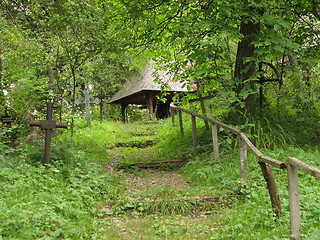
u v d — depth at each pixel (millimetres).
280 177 5695
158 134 12875
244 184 5230
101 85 19969
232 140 7625
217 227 4137
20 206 3762
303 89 9492
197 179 6516
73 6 8078
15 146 7035
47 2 8453
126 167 8211
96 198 5383
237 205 4840
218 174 6281
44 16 9711
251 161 6488
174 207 4973
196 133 9742
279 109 9188
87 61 11328
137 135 13523
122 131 14242
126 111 22406
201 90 6668
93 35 8281
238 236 3660
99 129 14367
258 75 6605
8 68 7078
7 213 3449
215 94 9000
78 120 15117
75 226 3824
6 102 6973
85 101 15156
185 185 6469
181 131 10852
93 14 8188
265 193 4934
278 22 5945
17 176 4863
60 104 10141
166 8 7402
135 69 16859
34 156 6223
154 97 18656
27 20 11336
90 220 4312
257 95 8836
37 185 4883
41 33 10094
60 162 6258
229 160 6809
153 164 8406
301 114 8719
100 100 16188
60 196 4676
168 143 10859
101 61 11078
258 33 6648
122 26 7844
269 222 3885
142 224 4383
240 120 7852
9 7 10523
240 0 6340
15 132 7266
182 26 6117
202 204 5090
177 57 9102
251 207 4547
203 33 6477
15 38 7910
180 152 9328
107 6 10695
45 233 3369
